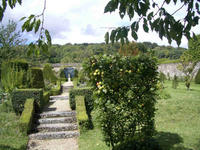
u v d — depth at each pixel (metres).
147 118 3.10
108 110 3.03
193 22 1.57
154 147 2.92
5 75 8.30
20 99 6.45
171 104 6.93
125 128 3.11
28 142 4.91
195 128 4.67
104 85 2.88
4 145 4.35
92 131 5.32
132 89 2.99
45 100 8.25
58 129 5.70
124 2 1.58
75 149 4.48
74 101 7.06
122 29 1.70
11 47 15.46
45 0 1.77
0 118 5.91
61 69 27.52
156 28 1.64
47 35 1.83
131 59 3.07
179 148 3.28
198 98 7.88
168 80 21.20
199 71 16.30
